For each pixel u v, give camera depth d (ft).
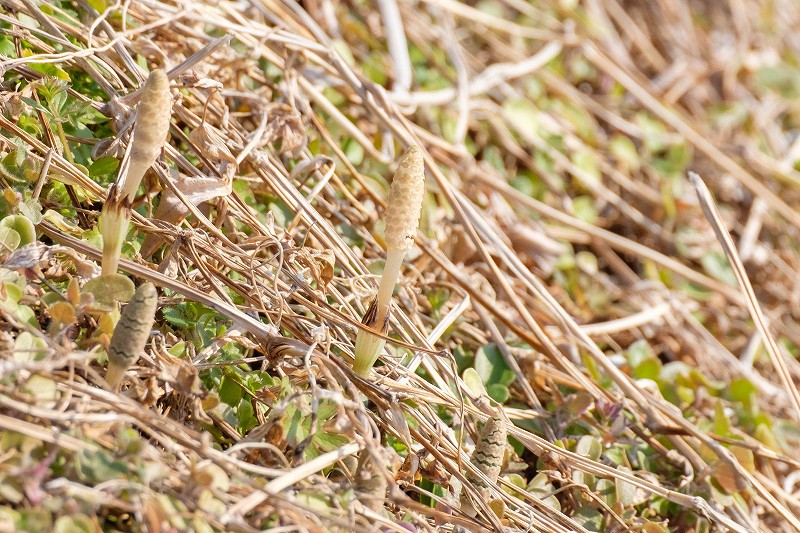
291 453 2.93
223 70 3.31
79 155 3.12
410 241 2.89
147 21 3.29
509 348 3.28
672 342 3.68
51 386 2.81
